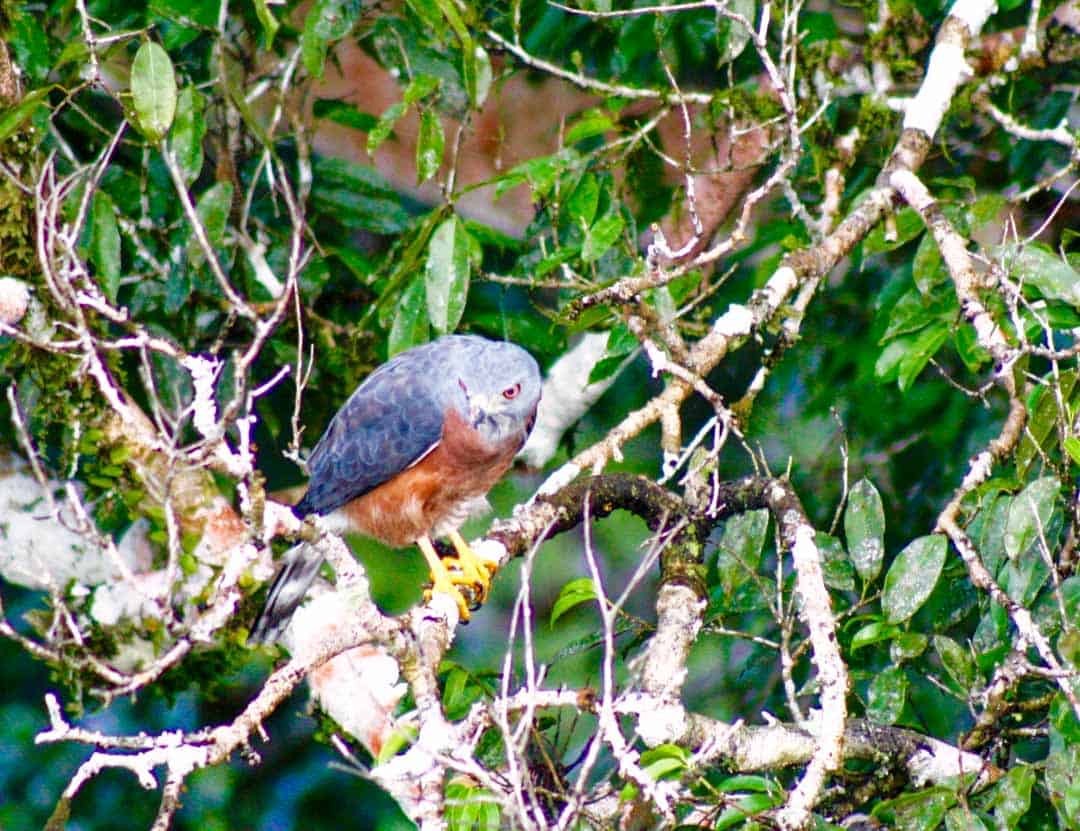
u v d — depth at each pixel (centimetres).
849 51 1253
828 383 1233
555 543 1436
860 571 885
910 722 946
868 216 1024
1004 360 849
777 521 914
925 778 902
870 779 914
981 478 904
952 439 1200
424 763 712
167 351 689
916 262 956
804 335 1234
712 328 1018
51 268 730
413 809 787
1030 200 1226
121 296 1176
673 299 1005
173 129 959
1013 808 767
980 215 979
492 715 727
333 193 1192
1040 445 853
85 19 906
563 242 1125
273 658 1110
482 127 1647
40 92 930
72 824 1193
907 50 1227
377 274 1177
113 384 817
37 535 1095
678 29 1238
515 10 1121
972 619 1079
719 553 940
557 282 1003
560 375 1273
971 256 932
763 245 1194
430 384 1076
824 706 777
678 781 759
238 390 668
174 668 1077
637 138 1076
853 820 889
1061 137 1080
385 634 766
